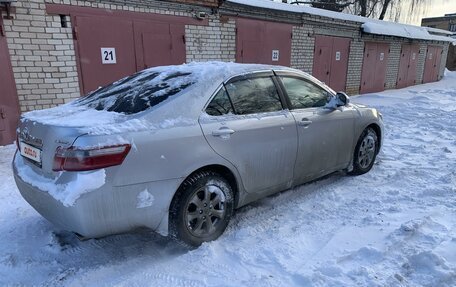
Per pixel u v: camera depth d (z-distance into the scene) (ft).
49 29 21.03
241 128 10.32
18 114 20.65
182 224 9.30
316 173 13.12
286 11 35.04
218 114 10.06
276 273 8.69
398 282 8.11
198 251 9.60
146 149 8.45
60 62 21.76
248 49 32.81
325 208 12.28
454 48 94.68
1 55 19.57
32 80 20.92
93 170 7.84
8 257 9.30
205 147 9.45
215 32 29.76
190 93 9.69
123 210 8.24
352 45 45.16
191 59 28.58
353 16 44.32
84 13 22.21
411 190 13.82
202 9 28.43
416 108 36.52
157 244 10.09
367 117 15.08
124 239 10.32
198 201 9.57
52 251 9.67
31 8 20.18
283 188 12.10
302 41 38.01
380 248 9.47
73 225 8.04
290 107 12.10
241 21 31.58
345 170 15.34
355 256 9.25
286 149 11.58
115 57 24.09
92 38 22.82
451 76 79.41
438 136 24.00
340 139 13.76
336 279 8.29
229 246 9.91
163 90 9.89
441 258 8.84
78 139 7.88
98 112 9.53
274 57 35.47
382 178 15.21
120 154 8.08
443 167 16.79
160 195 8.70
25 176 9.09
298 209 12.19
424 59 64.59
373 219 11.29
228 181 10.50
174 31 26.99
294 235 10.46
